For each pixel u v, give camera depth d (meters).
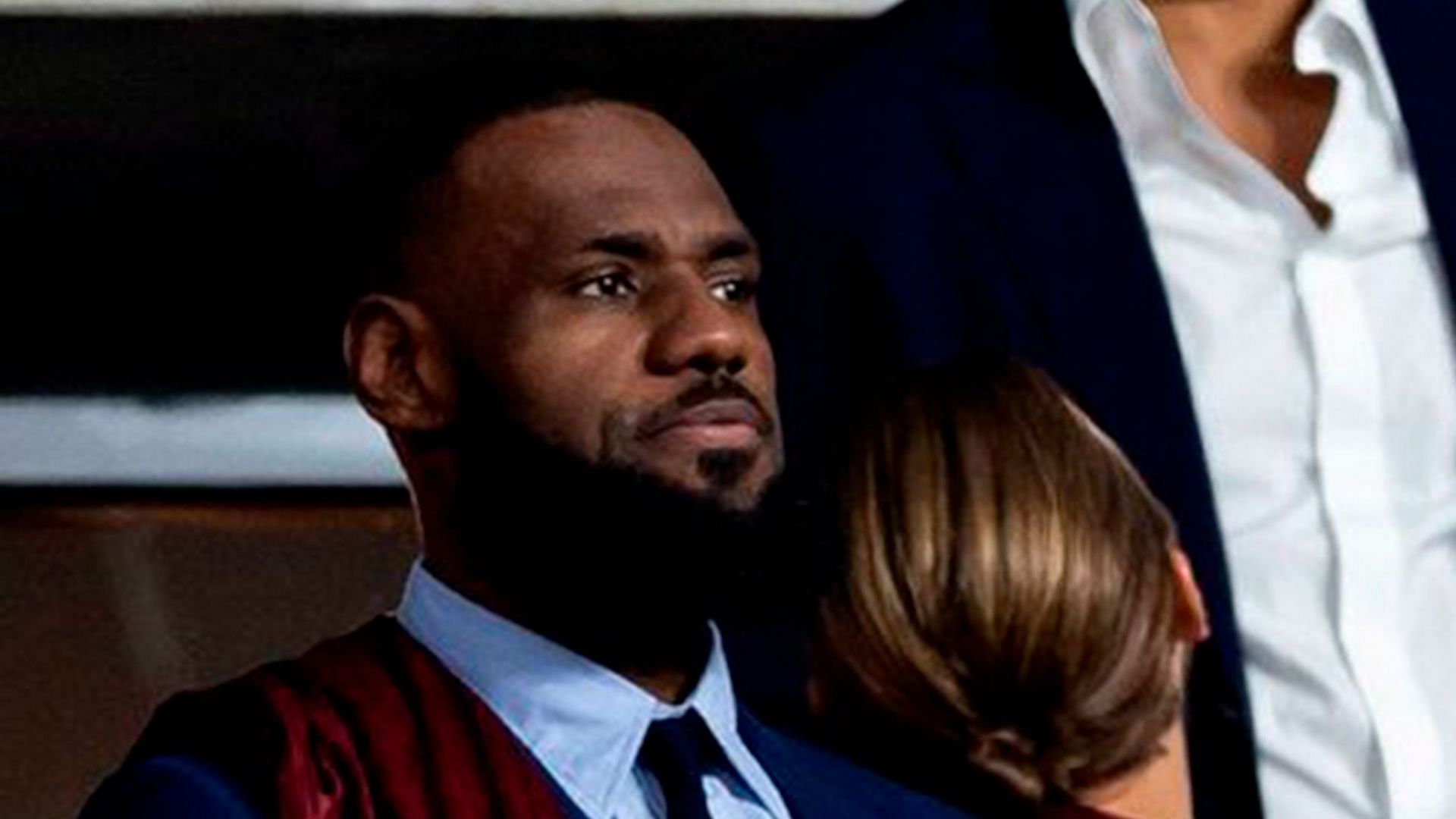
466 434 6.96
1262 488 8.50
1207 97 8.76
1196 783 8.37
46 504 10.78
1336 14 8.65
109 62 10.73
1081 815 7.09
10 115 10.72
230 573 11.15
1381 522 8.47
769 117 8.76
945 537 7.09
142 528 11.03
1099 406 8.47
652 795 6.94
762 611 7.44
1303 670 8.40
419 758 6.76
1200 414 8.52
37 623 11.17
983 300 8.55
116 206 10.73
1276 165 8.71
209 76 10.73
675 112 10.69
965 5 8.84
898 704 7.10
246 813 6.57
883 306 8.55
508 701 6.93
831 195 8.63
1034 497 7.09
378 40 10.72
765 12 10.72
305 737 6.69
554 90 7.12
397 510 10.88
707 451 6.81
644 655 6.97
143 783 6.60
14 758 11.33
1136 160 8.66
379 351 7.06
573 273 6.91
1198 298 8.57
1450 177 8.60
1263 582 8.47
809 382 8.55
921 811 7.10
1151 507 7.22
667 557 6.84
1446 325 8.55
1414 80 8.66
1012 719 7.05
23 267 10.70
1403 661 8.41
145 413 10.73
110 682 11.27
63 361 10.72
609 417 6.83
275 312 10.75
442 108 7.13
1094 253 8.57
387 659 6.96
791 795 7.13
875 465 7.18
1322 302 8.53
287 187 10.73
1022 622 7.03
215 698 6.78
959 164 8.64
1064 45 8.70
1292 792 8.38
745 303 7.04
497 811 6.75
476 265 6.97
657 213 6.96
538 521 6.89
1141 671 7.08
